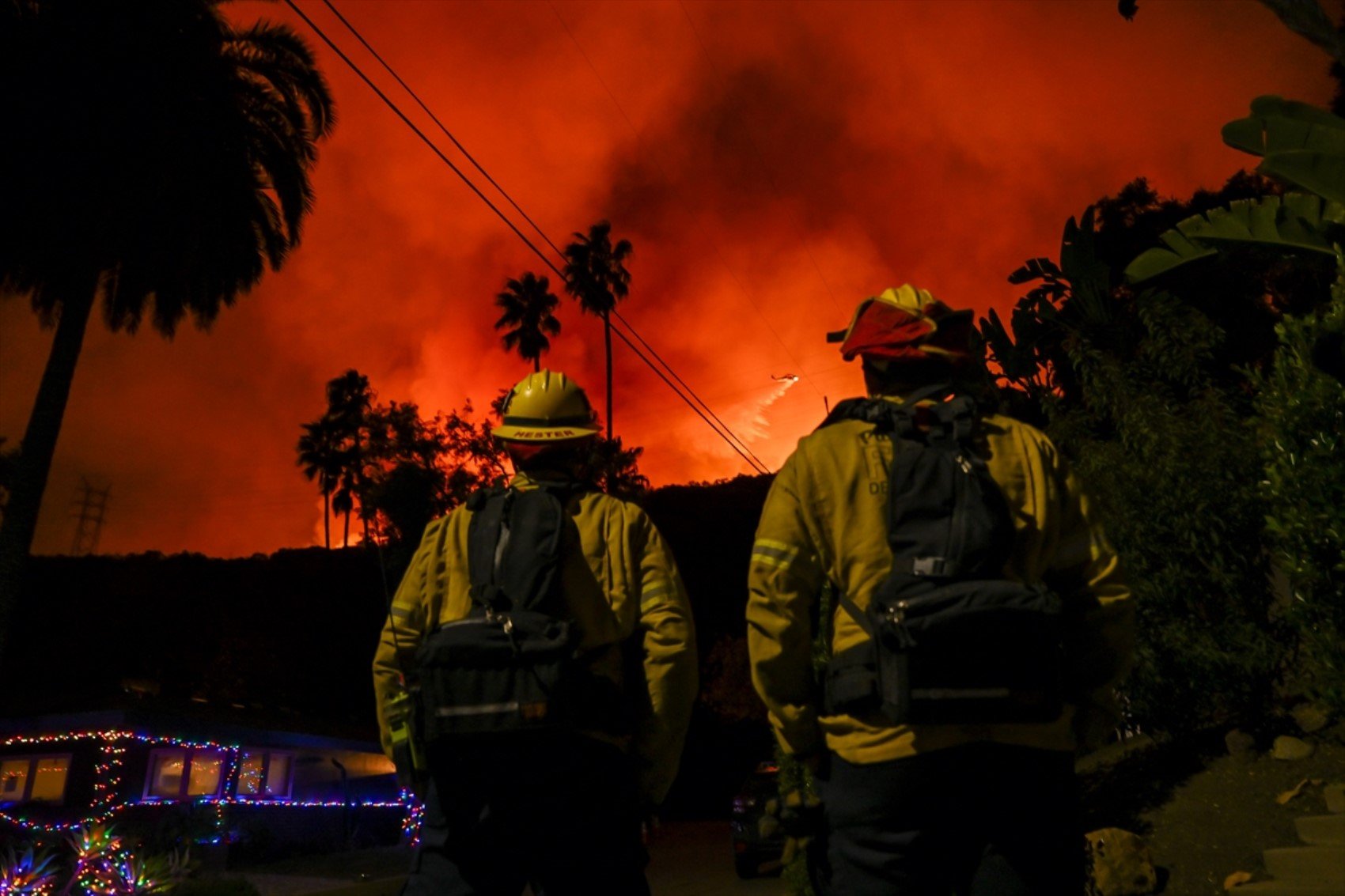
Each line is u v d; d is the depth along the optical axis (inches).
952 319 82.0
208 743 775.1
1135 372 315.0
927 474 71.9
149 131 870.4
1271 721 285.7
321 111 958.4
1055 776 69.3
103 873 291.1
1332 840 220.5
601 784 87.5
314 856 840.9
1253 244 262.5
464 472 1067.3
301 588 1902.1
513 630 86.6
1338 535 182.7
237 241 949.8
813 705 75.7
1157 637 288.7
